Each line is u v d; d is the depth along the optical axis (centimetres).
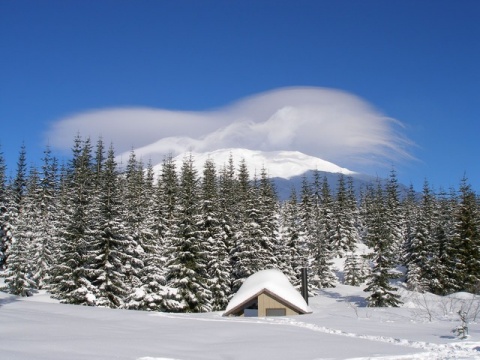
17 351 1556
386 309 4138
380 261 5000
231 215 6228
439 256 6328
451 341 2150
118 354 1634
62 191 7125
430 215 6838
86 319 2947
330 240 8794
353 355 1752
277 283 4197
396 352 1823
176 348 1894
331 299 5728
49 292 5166
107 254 4603
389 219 8031
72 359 1455
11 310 3084
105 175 7681
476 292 5222
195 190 6206
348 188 10800
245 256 5472
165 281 4706
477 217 6556
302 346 2000
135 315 3381
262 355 1762
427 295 5138
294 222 6425
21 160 7625
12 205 6562
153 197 7162
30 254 5575
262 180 8388
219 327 2775
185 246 4925
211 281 5184
